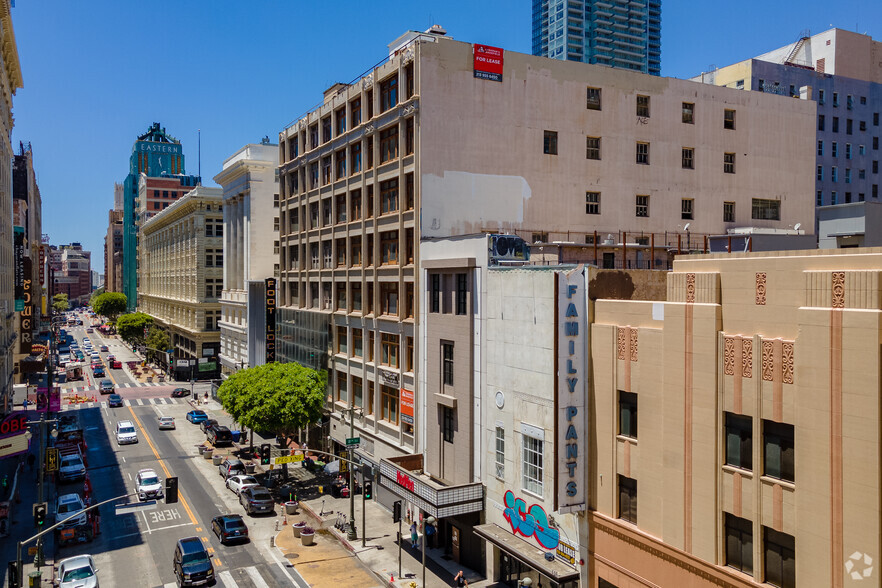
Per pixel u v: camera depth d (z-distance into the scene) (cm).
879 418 1622
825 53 8506
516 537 2906
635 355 2347
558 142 4141
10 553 3553
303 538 3641
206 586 3080
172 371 10412
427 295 3591
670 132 4503
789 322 1875
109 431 6644
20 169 11969
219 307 9838
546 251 4003
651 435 2277
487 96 3931
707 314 2073
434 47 3784
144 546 3628
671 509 2188
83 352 13550
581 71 4216
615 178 4306
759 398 1917
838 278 1750
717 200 4656
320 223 5147
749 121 4797
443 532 3562
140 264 17025
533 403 2788
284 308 5881
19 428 4009
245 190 7538
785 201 4916
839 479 1703
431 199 3775
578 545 2566
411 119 3853
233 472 4822
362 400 4625
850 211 4278
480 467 3188
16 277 8944
